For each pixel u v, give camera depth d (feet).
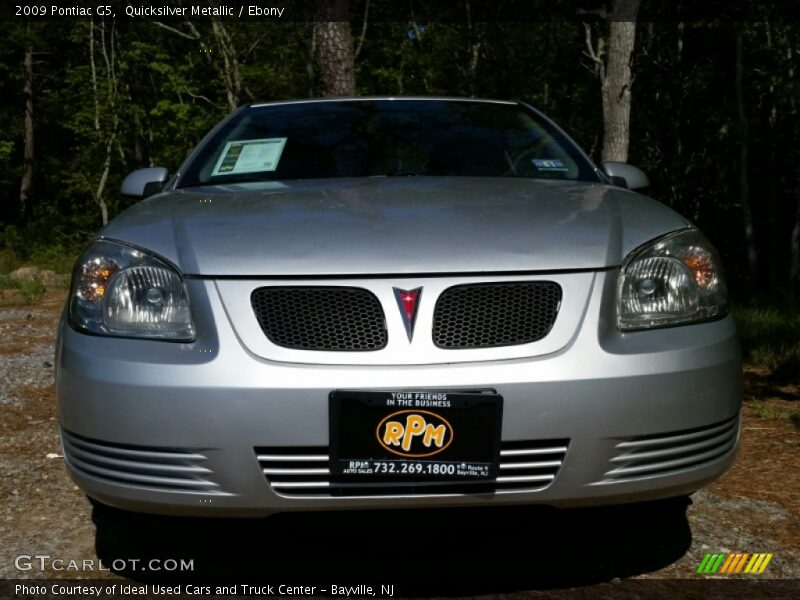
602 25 49.75
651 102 69.15
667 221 8.83
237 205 9.28
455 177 10.96
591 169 11.59
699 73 66.64
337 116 12.53
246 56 72.49
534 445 7.49
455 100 13.26
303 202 9.25
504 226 8.36
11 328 24.88
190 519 10.07
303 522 9.89
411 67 80.74
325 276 7.70
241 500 7.45
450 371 7.38
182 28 78.89
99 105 83.46
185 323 7.79
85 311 8.16
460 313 7.66
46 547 9.35
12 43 97.25
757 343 19.45
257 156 11.55
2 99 102.06
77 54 98.07
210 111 80.84
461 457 7.35
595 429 7.48
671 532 9.58
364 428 7.34
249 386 7.34
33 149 102.27
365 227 8.29
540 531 9.65
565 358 7.52
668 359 7.74
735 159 71.36
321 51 31.83
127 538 9.60
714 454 8.11
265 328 7.62
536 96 82.02
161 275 8.00
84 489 8.15
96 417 7.71
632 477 7.70
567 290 7.79
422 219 8.48
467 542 9.37
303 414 7.32
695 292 8.25
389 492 7.46
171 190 10.86
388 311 7.58
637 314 7.99
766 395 15.35
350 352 7.49
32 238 89.20
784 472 11.37
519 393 7.36
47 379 17.63
